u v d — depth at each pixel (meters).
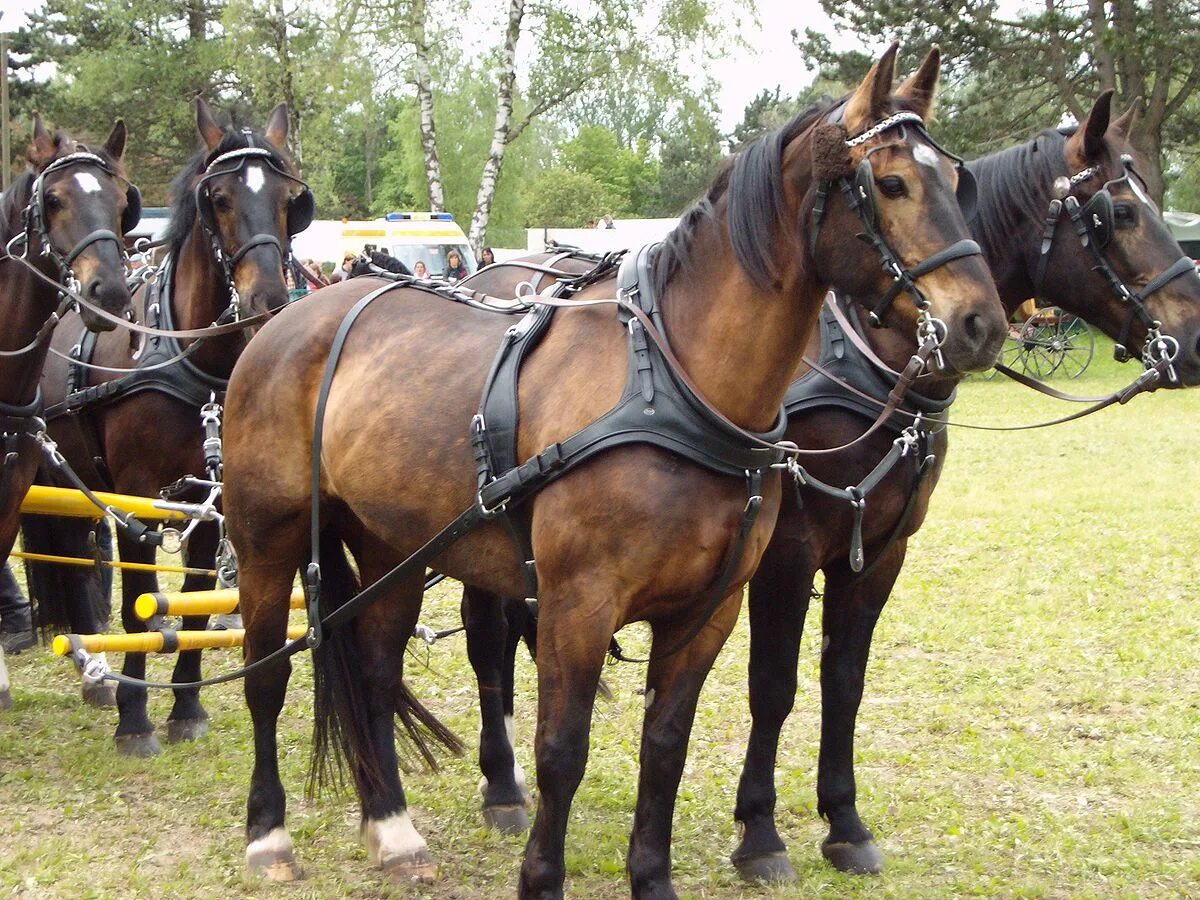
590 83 20.41
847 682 4.06
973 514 10.12
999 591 7.74
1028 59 20.03
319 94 21.30
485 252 16.50
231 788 4.79
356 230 17.88
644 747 3.44
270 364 4.03
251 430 4.05
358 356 3.84
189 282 5.38
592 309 3.36
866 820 4.45
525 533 3.34
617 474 3.06
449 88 21.89
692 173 48.94
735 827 4.36
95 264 4.79
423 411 3.54
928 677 6.11
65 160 4.93
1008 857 4.16
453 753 4.35
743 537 3.12
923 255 2.93
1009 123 20.58
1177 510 10.20
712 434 3.05
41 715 5.72
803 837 4.40
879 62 2.98
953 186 3.02
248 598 4.16
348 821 4.52
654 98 20.09
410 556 3.62
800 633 3.90
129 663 5.25
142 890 3.86
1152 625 6.93
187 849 4.22
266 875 3.95
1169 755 5.05
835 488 3.76
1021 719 5.54
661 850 3.44
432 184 20.31
